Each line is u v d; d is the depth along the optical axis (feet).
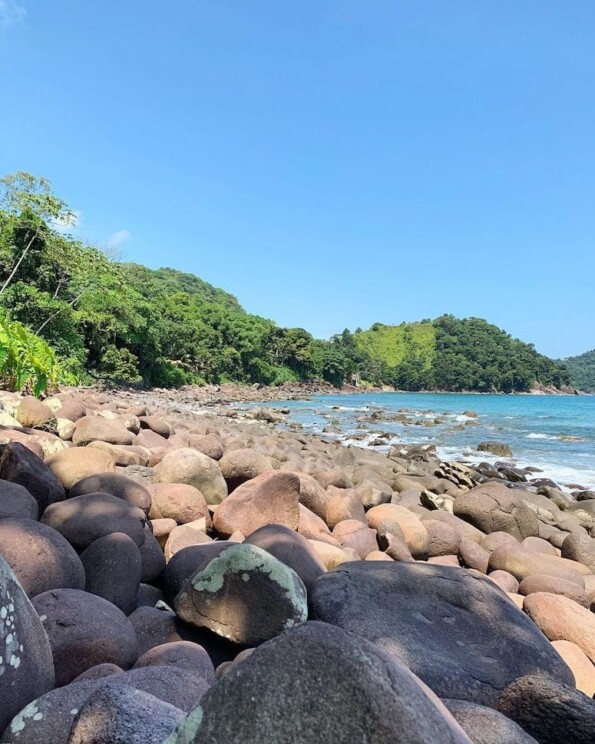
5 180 81.56
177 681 7.06
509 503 27.25
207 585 10.25
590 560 22.81
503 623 11.41
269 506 18.07
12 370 34.30
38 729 5.96
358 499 22.89
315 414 121.19
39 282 86.02
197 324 215.31
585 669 12.42
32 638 6.98
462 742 3.96
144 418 35.76
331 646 3.85
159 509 17.53
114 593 10.98
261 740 3.70
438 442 76.89
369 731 3.55
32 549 9.52
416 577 12.41
